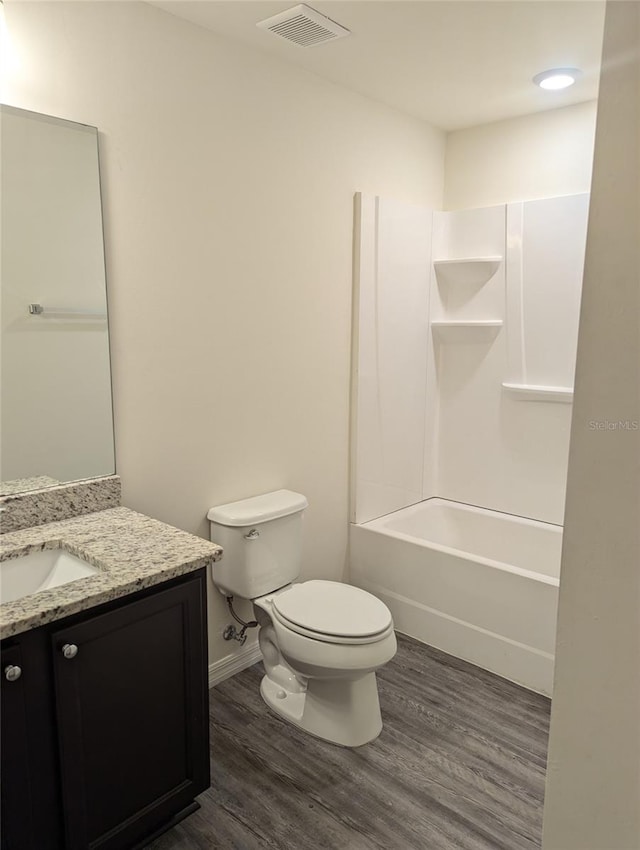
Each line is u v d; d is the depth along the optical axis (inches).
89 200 73.9
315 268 106.3
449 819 72.9
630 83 27.5
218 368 92.8
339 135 106.5
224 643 100.7
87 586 57.2
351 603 88.7
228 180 89.9
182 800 68.6
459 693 98.4
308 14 79.3
